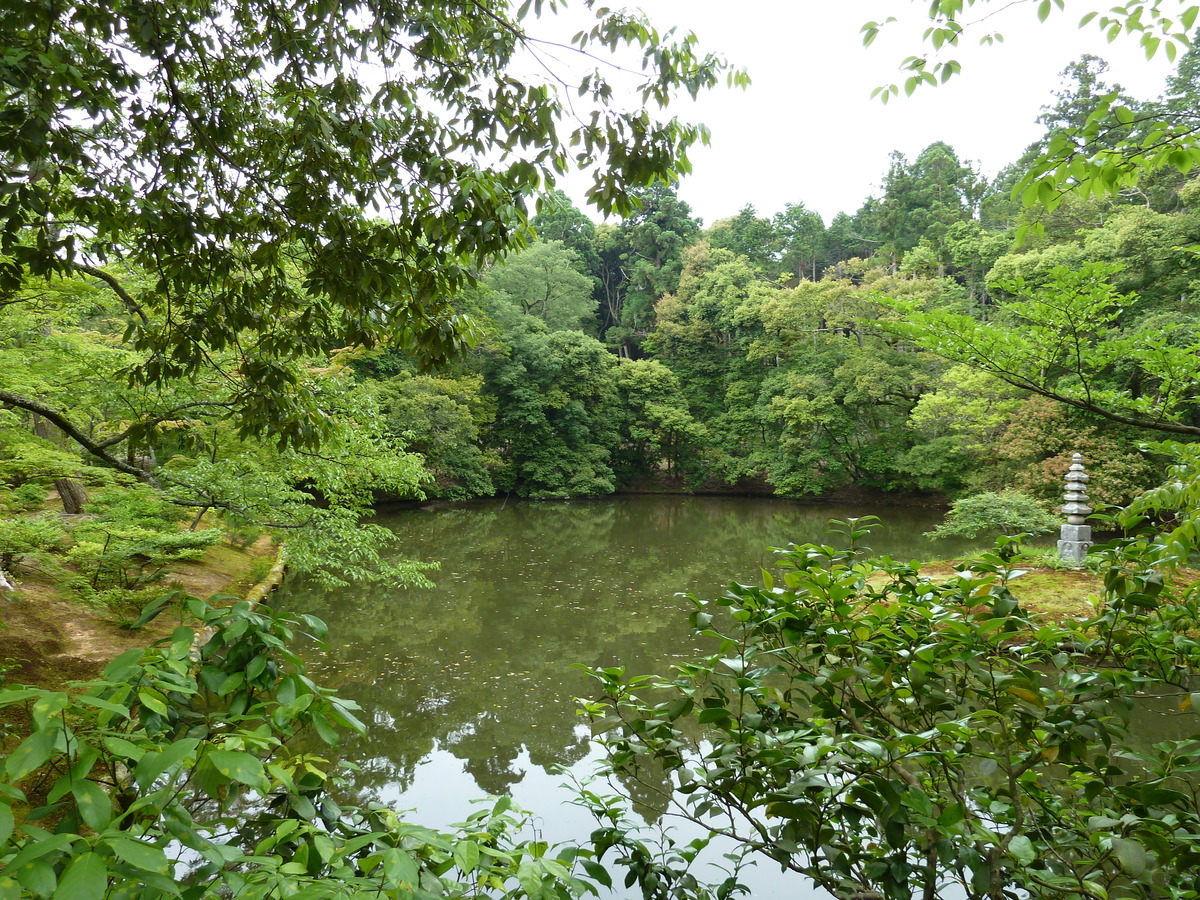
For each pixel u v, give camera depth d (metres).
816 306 27.83
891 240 37.06
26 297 5.38
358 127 2.73
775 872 4.02
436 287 2.99
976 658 1.78
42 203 2.67
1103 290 3.10
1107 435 17.22
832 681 1.83
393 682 7.71
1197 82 20.62
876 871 1.70
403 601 11.35
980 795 2.12
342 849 1.13
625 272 43.25
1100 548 1.96
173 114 2.83
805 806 1.71
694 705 1.88
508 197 2.58
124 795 1.35
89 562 7.27
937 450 24.08
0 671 2.64
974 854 1.71
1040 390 3.42
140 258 3.21
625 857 1.94
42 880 0.82
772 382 29.84
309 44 2.93
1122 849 1.48
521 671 8.15
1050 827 2.06
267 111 3.46
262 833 1.47
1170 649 1.92
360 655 8.58
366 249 2.88
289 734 1.31
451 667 8.23
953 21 2.23
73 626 6.72
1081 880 1.73
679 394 33.44
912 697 1.84
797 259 41.69
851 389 26.48
